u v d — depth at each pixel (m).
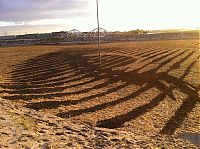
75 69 48.88
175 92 32.22
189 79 38.72
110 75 42.38
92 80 38.97
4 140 11.93
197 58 61.12
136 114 23.95
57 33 196.50
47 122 16.94
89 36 185.00
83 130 16.80
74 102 27.03
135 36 182.25
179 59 59.69
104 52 76.38
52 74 44.12
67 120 19.98
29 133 13.60
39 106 24.64
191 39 142.38
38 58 66.75
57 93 30.47
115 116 23.08
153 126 21.23
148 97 29.92
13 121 14.74
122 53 73.50
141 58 62.59
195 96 30.62
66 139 14.27
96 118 22.36
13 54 78.62
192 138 18.69
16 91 30.30
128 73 43.75
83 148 13.36
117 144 14.77
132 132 19.31
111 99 28.77
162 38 160.75
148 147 14.98
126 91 32.56
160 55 67.81
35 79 40.16
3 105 18.55
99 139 15.24
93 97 29.47
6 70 48.53
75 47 101.38
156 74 42.44
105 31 193.62
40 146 12.34
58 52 79.81
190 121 22.64
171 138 18.22
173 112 24.92
